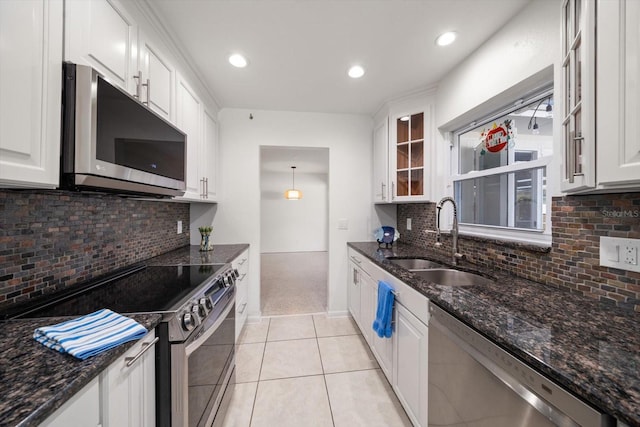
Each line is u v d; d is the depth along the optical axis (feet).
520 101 4.93
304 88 7.13
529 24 4.15
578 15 2.85
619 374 1.80
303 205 23.34
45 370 1.83
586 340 2.29
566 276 3.71
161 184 4.08
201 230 7.44
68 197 3.84
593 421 1.67
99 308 3.10
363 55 5.58
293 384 5.49
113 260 4.89
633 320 2.71
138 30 3.87
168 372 2.96
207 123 7.19
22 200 3.12
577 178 2.67
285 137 8.79
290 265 17.48
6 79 1.97
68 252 3.84
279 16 4.46
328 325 8.34
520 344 2.22
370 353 6.70
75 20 2.66
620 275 3.08
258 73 6.33
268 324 8.39
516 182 5.15
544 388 1.98
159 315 2.90
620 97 2.10
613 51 2.15
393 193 7.68
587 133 2.40
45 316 2.87
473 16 4.45
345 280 9.12
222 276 4.87
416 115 7.41
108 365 2.09
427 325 3.73
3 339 2.25
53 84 2.39
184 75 5.58
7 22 1.97
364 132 9.22
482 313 2.89
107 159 2.85
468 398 2.89
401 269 5.04
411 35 4.95
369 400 5.05
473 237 5.65
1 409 1.43
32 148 2.19
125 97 3.18
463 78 5.73
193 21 4.55
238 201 8.61
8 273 2.96
